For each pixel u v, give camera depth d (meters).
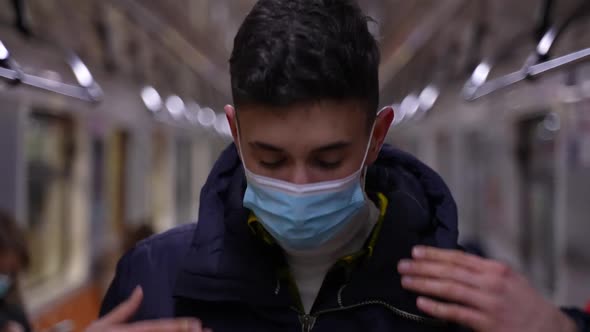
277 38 0.85
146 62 6.65
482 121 6.89
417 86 7.58
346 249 1.06
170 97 7.73
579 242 4.34
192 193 12.73
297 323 1.01
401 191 1.07
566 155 4.44
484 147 6.93
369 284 1.00
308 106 0.86
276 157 0.93
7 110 3.91
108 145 6.50
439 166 9.39
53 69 3.84
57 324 4.41
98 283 5.89
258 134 0.90
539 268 5.38
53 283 5.11
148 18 5.69
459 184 8.05
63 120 5.27
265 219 0.98
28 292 4.57
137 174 7.54
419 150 11.24
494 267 0.89
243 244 1.01
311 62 0.84
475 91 2.71
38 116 4.76
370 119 0.94
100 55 5.43
